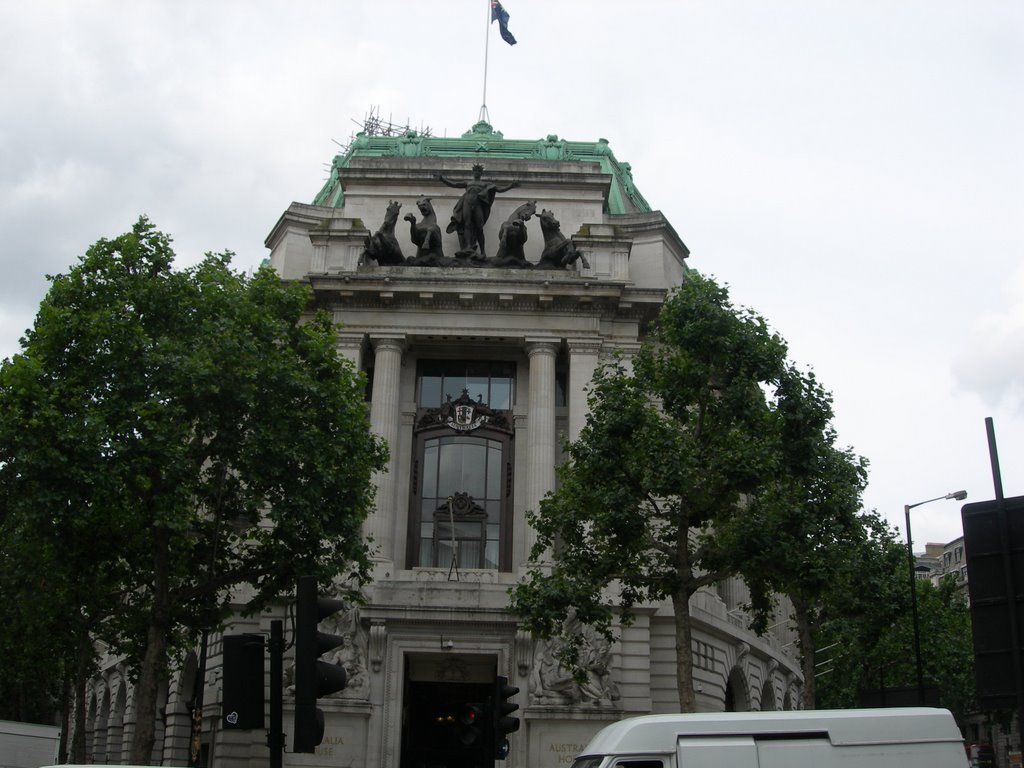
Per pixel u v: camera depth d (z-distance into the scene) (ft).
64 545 141.79
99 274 148.15
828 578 144.15
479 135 249.55
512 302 202.39
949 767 73.77
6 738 146.00
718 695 199.21
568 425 201.36
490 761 88.22
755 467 142.31
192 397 143.84
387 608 181.88
